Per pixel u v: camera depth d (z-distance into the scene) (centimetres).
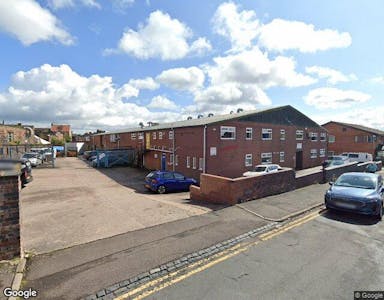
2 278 416
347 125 4378
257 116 2598
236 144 2381
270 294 390
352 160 3269
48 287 399
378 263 495
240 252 541
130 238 612
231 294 389
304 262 498
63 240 606
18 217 478
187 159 2394
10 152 3120
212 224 720
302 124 3247
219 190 1012
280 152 2892
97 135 5869
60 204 1095
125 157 3506
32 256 508
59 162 3806
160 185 1628
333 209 871
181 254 525
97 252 530
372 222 764
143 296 383
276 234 654
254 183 1037
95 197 1306
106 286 405
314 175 1491
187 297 381
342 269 470
